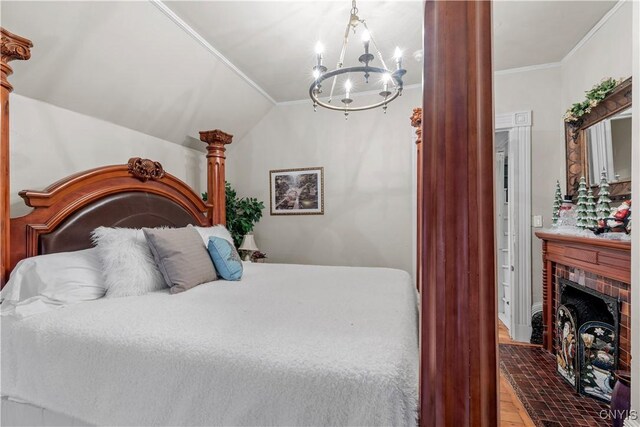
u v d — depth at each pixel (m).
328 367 0.92
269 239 4.06
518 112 3.04
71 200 1.89
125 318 1.33
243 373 0.97
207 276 2.06
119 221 2.16
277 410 0.91
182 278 1.85
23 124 2.02
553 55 2.83
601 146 2.31
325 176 3.84
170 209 2.63
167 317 1.34
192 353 1.05
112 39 2.09
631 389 1.37
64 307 1.49
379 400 0.84
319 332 1.16
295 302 1.58
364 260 3.70
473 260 0.65
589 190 2.35
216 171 3.15
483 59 0.67
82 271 1.69
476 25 0.66
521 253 3.05
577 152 2.60
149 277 1.82
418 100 3.50
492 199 0.67
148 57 2.37
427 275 0.71
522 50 2.74
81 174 1.97
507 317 3.32
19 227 1.65
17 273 1.54
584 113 2.45
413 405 0.82
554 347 2.72
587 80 2.54
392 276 2.30
